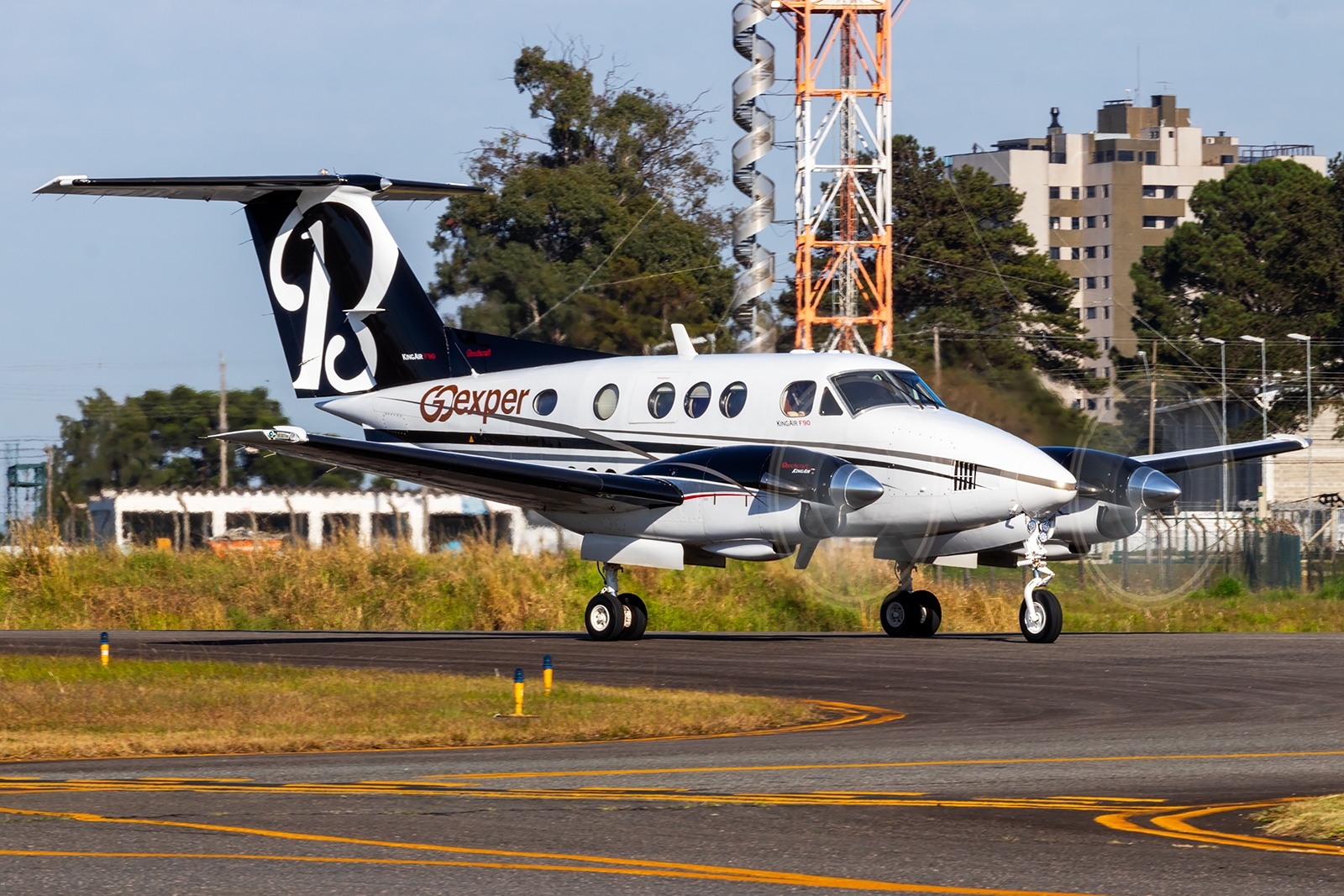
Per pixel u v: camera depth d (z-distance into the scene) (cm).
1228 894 2294
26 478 15700
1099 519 6969
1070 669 5709
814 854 2558
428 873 2420
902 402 6812
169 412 19600
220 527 15488
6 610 9731
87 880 2369
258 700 4931
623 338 19888
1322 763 3519
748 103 16512
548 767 3553
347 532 11206
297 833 2722
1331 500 17775
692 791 3172
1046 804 3012
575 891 2319
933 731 4159
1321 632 8100
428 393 7931
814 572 8519
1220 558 11225
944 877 2402
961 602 10012
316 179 7794
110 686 5362
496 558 10925
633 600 7462
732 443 6975
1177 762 3547
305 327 8219
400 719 4472
